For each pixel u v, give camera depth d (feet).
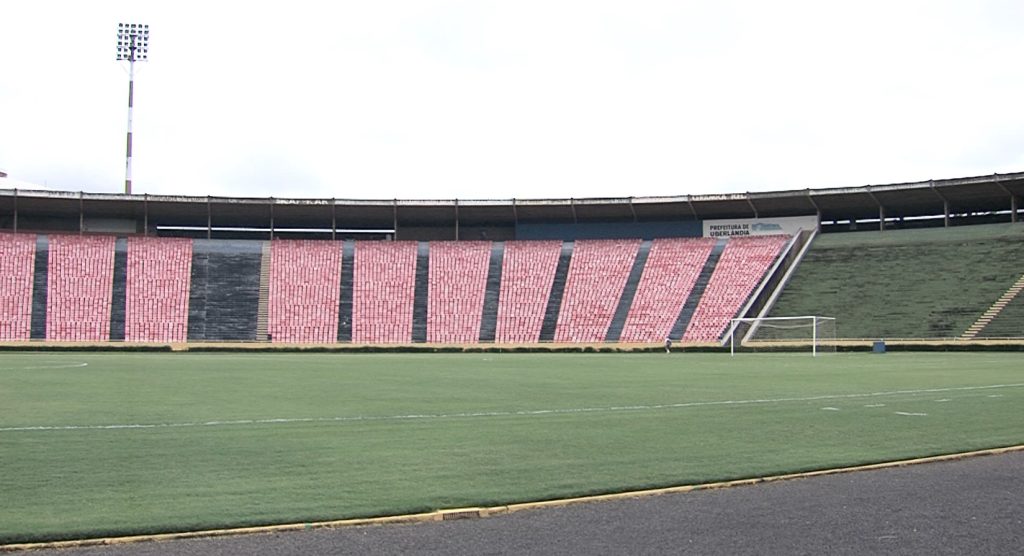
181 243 236.22
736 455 38.83
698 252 236.02
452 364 128.57
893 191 223.30
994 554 23.36
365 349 191.62
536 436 44.93
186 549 23.99
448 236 264.52
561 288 230.48
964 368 108.47
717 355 166.61
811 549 23.85
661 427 48.73
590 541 24.76
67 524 26.17
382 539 25.02
